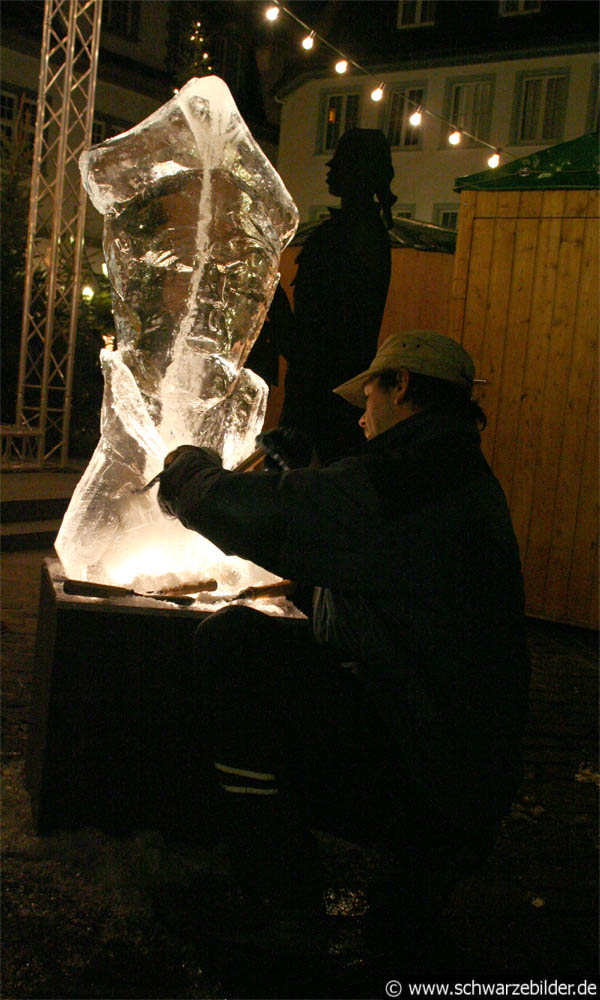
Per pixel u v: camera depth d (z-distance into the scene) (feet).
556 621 19.04
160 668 7.40
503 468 19.39
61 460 30.40
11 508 21.95
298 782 6.55
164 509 6.42
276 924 6.44
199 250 8.17
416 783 5.97
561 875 8.31
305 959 6.44
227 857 7.64
